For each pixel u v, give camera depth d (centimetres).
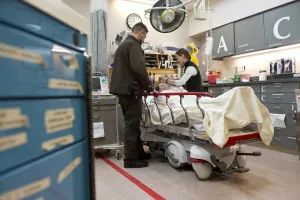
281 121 331
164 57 479
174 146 248
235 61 487
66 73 58
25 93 44
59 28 55
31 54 46
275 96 341
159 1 292
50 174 52
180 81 294
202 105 217
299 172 232
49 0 51
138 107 254
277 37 373
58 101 55
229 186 201
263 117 197
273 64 405
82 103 67
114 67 251
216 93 435
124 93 242
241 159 229
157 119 262
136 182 215
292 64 377
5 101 40
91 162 71
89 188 70
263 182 208
